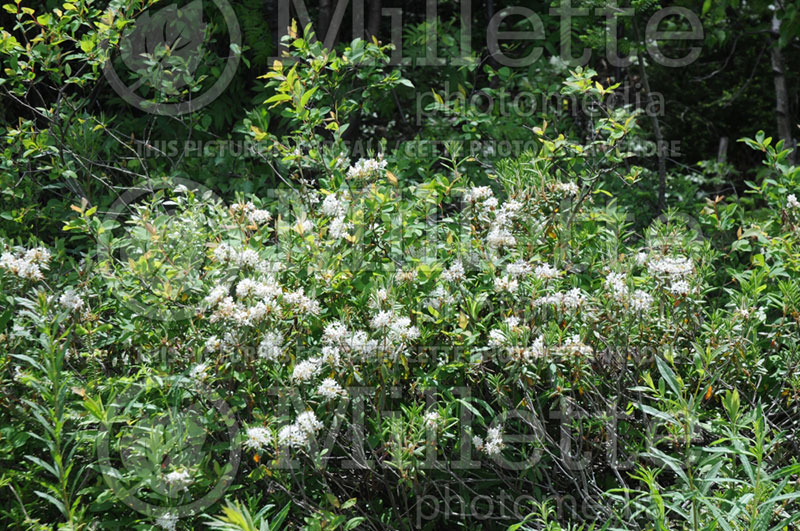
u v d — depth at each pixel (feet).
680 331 9.13
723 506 7.47
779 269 10.14
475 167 14.19
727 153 28.84
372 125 19.26
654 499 7.34
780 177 11.41
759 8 19.53
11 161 11.92
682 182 17.16
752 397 9.34
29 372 8.15
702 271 9.80
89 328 8.91
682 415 7.66
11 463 8.11
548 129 15.08
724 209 11.76
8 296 8.53
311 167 11.70
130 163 13.85
